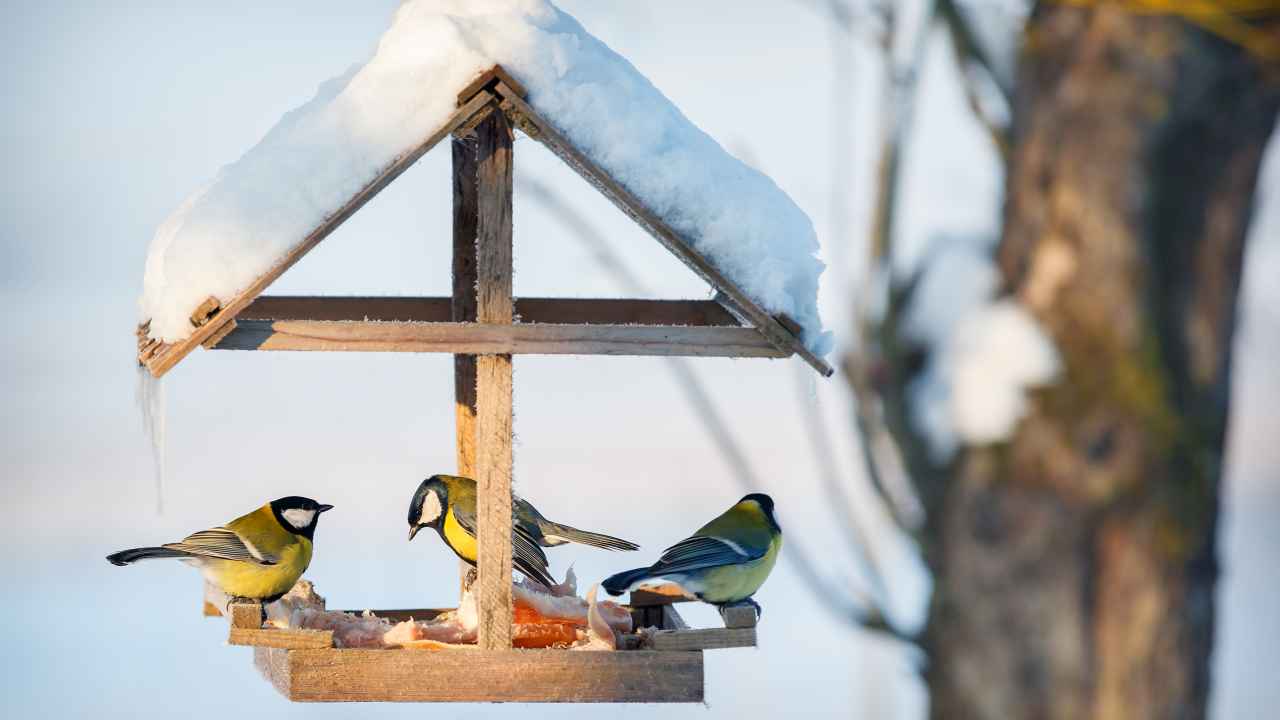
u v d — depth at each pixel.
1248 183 3.44
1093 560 3.38
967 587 3.41
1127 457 3.35
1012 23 3.51
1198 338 3.40
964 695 3.42
